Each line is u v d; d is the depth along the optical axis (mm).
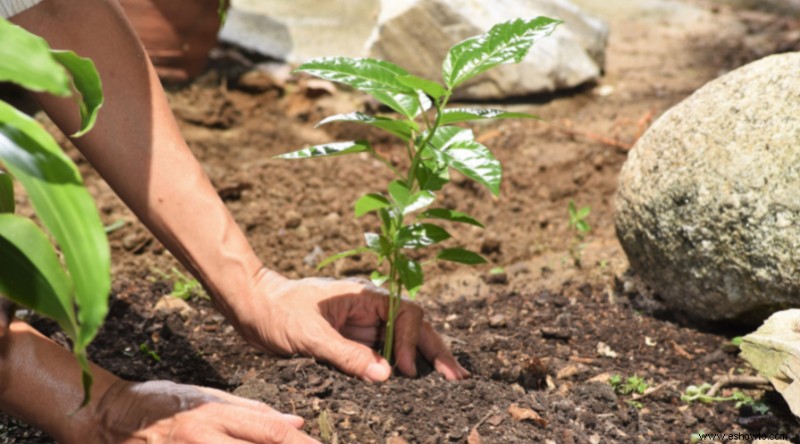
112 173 1353
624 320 1678
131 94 1341
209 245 1386
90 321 1006
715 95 1604
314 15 2863
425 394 1408
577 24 2678
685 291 1632
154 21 2287
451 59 1300
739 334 1640
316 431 1339
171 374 1531
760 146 1524
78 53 1319
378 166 2188
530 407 1405
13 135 1028
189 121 2279
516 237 1979
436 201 2088
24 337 1278
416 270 1393
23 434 1409
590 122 2408
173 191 1364
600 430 1400
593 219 2025
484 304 1732
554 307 1720
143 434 1257
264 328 1417
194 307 1689
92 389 1278
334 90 2459
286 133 2287
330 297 1438
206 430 1241
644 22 3279
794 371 1381
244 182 2070
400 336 1449
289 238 1951
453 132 1350
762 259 1525
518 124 2385
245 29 2684
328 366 1423
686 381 1535
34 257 1061
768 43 3074
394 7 2412
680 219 1591
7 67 974
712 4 3527
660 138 1633
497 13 2426
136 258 1838
